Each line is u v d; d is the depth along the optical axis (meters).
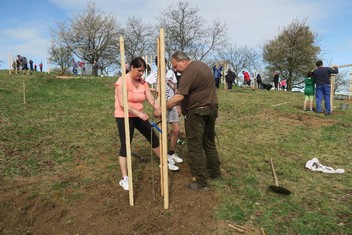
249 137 7.28
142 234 3.33
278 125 8.58
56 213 3.69
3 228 3.45
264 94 17.72
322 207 3.91
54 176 4.72
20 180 4.55
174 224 3.48
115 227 3.44
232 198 4.09
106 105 10.98
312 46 39.00
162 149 3.75
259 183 4.62
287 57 39.16
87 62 38.38
